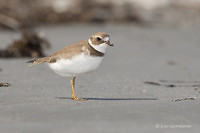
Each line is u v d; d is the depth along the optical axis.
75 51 8.12
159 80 12.03
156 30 27.06
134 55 17.52
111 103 7.90
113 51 18.50
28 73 12.41
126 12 32.38
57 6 31.88
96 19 30.20
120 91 10.05
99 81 11.55
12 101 8.09
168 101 8.27
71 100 8.41
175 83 11.58
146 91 10.11
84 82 11.27
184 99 8.50
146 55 17.62
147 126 5.92
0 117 6.64
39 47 16.56
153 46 20.50
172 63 15.73
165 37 23.92
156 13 34.00
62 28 26.58
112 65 14.80
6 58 15.80
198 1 37.66
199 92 10.07
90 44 8.22
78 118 6.36
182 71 13.94
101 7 33.47
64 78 11.70
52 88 10.16
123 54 17.70
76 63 8.12
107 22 30.12
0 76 11.81
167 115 6.64
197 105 7.48
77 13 30.39
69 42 20.03
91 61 8.16
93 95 9.41
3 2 27.75
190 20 31.98
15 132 5.70
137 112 6.80
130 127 5.84
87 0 33.66
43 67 13.55
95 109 7.05
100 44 8.16
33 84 10.64
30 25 24.89
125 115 6.57
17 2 29.30
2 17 25.45
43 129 5.77
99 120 6.21
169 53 18.42
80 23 29.50
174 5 36.69
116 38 22.86
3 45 18.50
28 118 6.51
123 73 13.19
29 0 31.16
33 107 7.38
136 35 24.41
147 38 23.30
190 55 17.98
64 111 6.93
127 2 35.28
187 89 10.56
